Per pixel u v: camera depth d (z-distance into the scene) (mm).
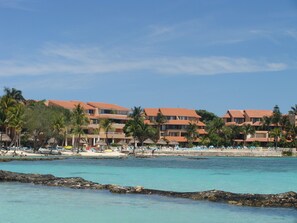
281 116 157625
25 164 74000
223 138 156625
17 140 113125
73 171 60469
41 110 114000
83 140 139875
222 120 160375
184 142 156375
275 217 26141
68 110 129000
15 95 128875
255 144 153625
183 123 161000
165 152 133500
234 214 26953
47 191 36375
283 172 63812
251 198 31188
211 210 28281
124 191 35469
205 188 40875
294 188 41250
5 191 36250
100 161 90250
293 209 28453
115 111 156875
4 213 26781
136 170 64188
